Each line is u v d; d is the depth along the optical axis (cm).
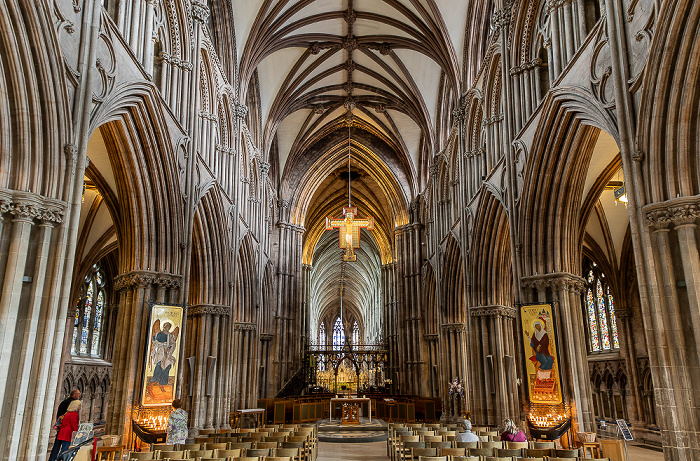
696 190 905
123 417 1300
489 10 2147
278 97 2970
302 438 1097
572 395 1362
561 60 1380
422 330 3381
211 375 1900
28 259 862
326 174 3872
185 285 1502
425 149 3497
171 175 1459
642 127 973
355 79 3231
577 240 1513
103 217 2280
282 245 3600
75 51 974
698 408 846
